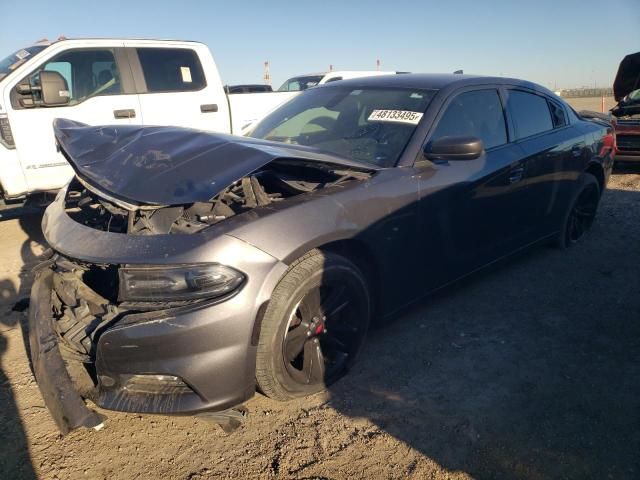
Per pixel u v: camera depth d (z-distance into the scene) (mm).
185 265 2150
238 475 2244
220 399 2252
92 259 2262
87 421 2160
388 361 3098
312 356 2654
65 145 3141
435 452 2377
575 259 4758
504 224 3770
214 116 6980
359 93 3748
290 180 2842
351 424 2557
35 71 5633
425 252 3141
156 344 2121
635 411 2648
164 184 2395
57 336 2469
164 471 2268
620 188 7785
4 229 5945
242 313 2211
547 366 3059
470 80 3682
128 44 6281
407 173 3002
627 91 10602
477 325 3533
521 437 2467
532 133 4098
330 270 2555
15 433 2504
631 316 3668
